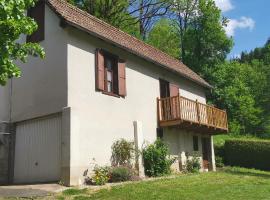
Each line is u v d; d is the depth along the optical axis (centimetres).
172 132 2069
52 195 1187
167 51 4266
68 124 1423
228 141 2834
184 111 1936
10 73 873
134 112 1795
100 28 1773
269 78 5484
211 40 4178
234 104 4038
